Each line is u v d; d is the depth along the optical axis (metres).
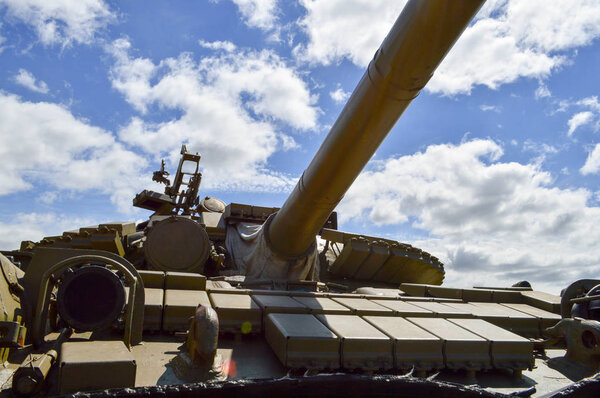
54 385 5.07
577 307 9.04
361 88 6.80
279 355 6.20
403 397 2.81
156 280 7.86
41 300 6.02
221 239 13.61
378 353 6.40
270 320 6.79
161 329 6.92
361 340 6.32
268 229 10.66
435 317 8.15
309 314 7.29
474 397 2.76
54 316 6.71
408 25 5.69
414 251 12.88
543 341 8.41
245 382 2.83
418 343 6.61
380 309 7.88
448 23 5.37
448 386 2.80
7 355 5.64
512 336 7.32
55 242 11.11
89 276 6.18
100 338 6.50
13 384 4.71
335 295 8.80
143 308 6.67
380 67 6.33
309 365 6.00
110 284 6.21
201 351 5.56
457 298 10.61
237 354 6.56
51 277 6.36
